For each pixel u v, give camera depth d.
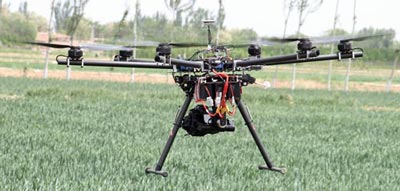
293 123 23.30
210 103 8.84
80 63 8.39
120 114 23.53
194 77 9.02
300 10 40.47
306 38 8.15
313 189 10.61
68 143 14.96
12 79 45.75
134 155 13.27
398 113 31.97
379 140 19.42
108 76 60.94
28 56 86.19
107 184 9.85
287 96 36.22
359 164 14.04
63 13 51.03
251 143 16.64
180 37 44.88
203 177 10.95
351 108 34.25
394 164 14.51
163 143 15.88
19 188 9.37
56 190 9.32
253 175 11.52
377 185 11.44
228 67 8.85
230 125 9.10
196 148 14.99
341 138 19.64
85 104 26.81
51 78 49.69
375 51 85.06
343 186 11.03
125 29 49.12
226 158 13.56
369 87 62.72
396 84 68.00
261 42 8.71
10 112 22.22
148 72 71.44
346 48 8.39
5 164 11.50
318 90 51.41
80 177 10.46
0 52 89.62
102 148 14.25
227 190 10.05
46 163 11.62
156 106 27.83
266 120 23.58
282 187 10.44
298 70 88.00
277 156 14.43
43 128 18.23
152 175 10.72
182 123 9.46
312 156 14.88
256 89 48.12
